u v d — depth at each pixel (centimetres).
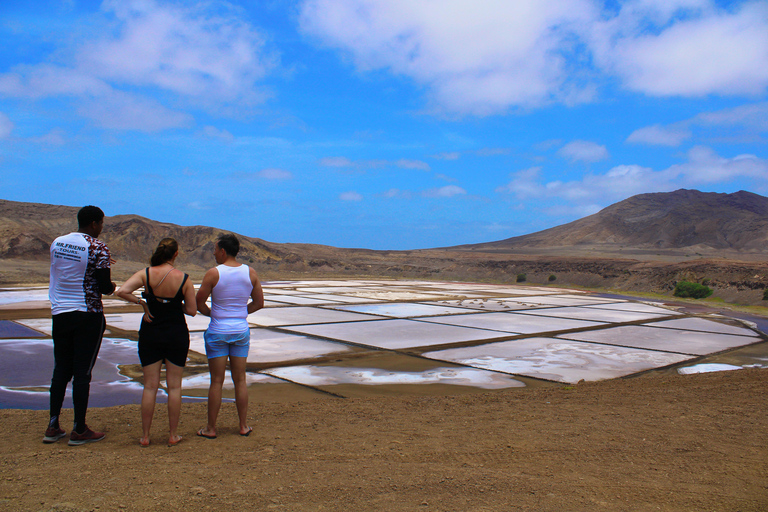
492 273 8694
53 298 479
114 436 518
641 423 545
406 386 996
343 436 521
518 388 995
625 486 360
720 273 5875
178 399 488
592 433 510
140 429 551
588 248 19038
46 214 7900
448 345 1505
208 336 506
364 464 419
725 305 3506
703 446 450
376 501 336
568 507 324
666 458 421
